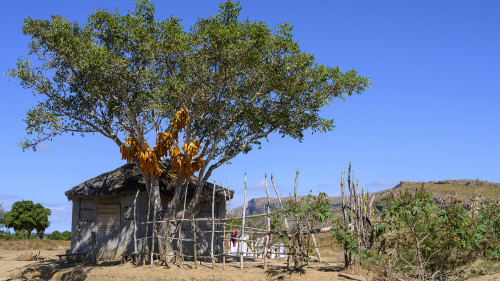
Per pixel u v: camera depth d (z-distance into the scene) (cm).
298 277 1346
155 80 1836
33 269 1895
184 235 2072
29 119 1781
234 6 1800
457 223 1322
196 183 2120
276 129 2045
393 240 1463
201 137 2064
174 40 1744
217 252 2186
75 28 1823
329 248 2175
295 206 1416
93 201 2122
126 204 2041
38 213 4556
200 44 1769
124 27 1767
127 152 1888
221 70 1789
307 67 1892
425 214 1348
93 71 1742
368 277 1304
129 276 1602
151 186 1883
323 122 1966
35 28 1762
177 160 1838
